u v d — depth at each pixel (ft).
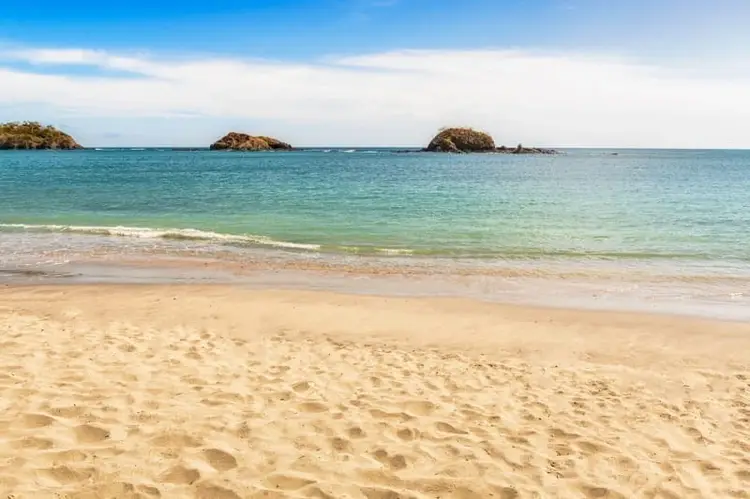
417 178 162.91
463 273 44.39
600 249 54.39
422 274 43.93
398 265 47.01
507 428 18.34
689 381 23.24
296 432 17.39
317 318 31.45
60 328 27.68
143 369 22.16
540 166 260.42
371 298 35.94
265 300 34.88
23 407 18.01
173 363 23.11
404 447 16.71
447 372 23.50
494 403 20.38
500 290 39.45
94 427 16.85
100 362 22.74
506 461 16.22
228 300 34.68
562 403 20.59
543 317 32.48
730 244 57.36
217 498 13.80
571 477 15.53
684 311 34.53
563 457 16.60
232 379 21.58
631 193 114.01
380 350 26.27
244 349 25.63
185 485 14.20
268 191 113.60
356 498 14.10
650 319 32.19
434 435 17.60
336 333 28.94
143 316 30.83
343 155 433.07
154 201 92.73
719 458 16.76
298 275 42.98
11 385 19.80
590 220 73.20
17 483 13.78
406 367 23.97
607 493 14.83
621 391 21.97
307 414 18.71
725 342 28.37
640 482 15.37
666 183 147.13
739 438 18.13
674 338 28.99
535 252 52.70
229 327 29.35
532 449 17.01
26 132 544.62
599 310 34.12
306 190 116.67
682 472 15.93
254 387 20.86
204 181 144.15
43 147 538.06
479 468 15.76
